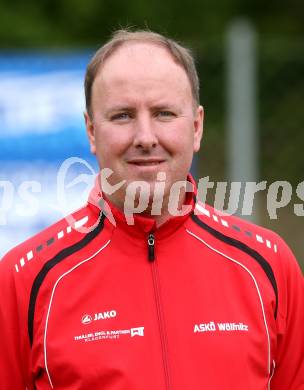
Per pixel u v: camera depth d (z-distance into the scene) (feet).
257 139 39.58
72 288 16.78
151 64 16.57
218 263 17.24
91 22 66.44
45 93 35.14
